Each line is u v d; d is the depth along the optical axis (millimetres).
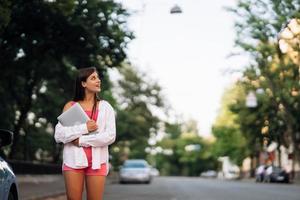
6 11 18000
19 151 44281
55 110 39812
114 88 66938
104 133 5723
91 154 5691
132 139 66250
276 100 49125
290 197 23266
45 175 38062
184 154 126125
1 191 6934
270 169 53188
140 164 45156
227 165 108125
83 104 5895
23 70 26797
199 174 127625
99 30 23656
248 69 44469
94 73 5887
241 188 33219
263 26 37844
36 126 44469
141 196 23781
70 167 5711
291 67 43938
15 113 36750
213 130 74062
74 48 24297
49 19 22391
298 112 47719
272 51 40906
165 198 22406
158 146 109062
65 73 30266
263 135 54969
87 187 5770
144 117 66812
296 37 34938
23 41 24031
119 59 24750
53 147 47375
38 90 38156
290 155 52750
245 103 54438
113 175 62094
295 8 34500
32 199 19047
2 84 29906
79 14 22734
